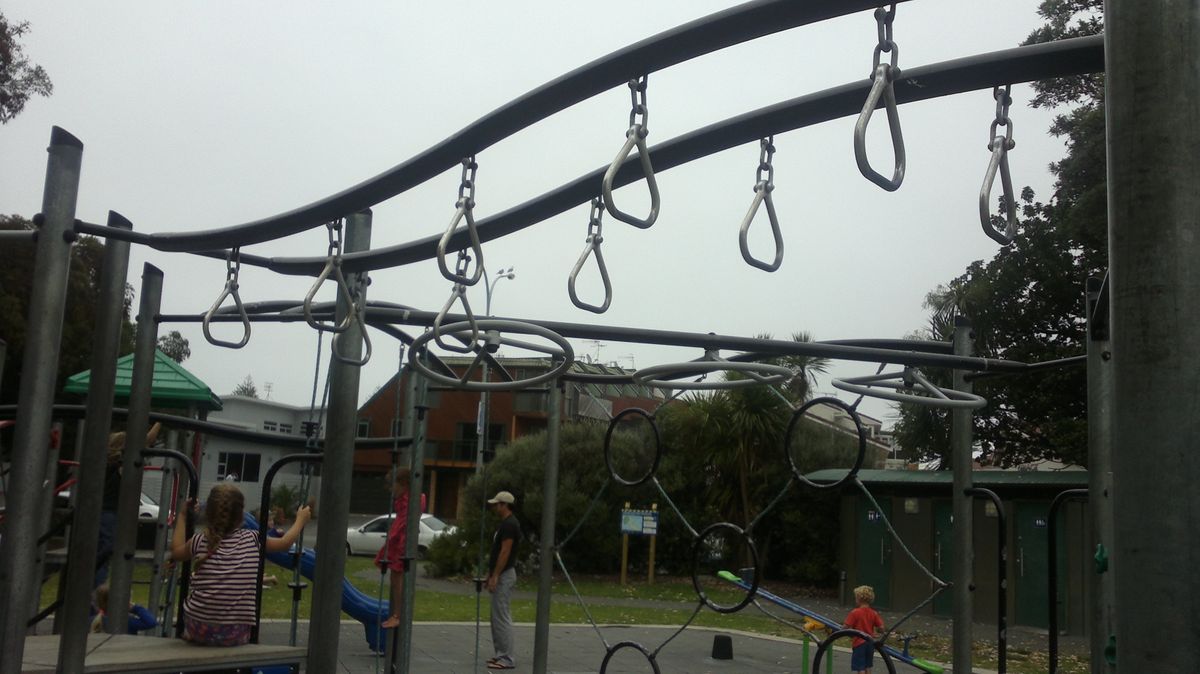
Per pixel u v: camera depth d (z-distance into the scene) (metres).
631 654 9.64
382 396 21.25
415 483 5.41
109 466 5.48
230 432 5.71
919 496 16.42
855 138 1.84
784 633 12.54
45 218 3.41
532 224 2.94
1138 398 1.42
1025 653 12.03
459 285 2.75
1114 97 1.51
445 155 2.68
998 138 2.06
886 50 1.95
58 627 5.05
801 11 2.02
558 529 19.78
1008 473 15.88
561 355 4.36
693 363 3.95
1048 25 14.59
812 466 19.45
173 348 36.84
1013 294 15.38
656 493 19.81
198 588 4.37
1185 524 1.37
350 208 3.09
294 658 4.28
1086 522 14.18
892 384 4.84
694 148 2.48
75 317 18.53
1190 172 1.45
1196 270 1.42
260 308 5.05
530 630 11.24
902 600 16.44
